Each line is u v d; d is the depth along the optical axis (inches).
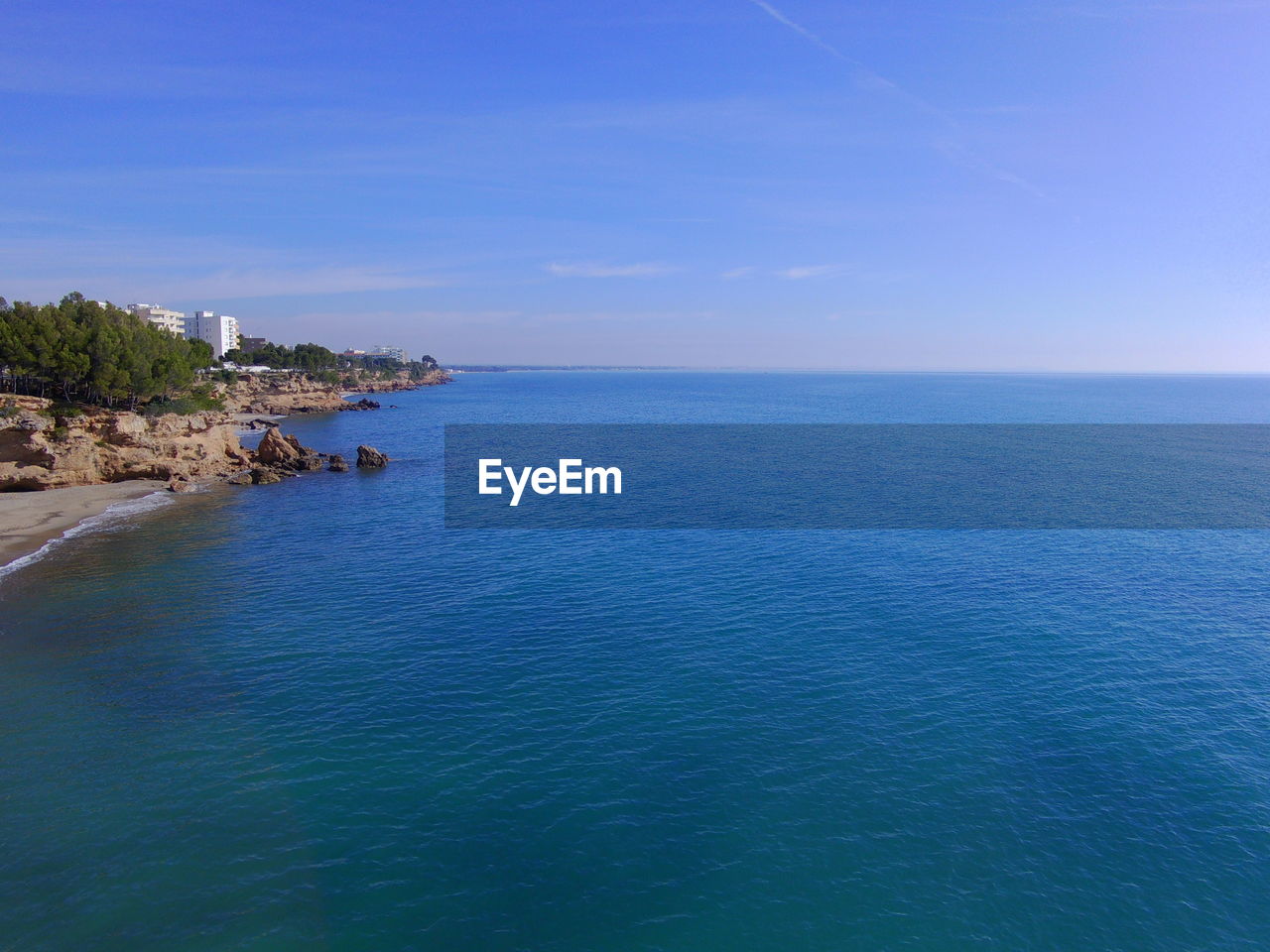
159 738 1201.4
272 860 933.8
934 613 1770.4
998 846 972.6
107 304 4773.6
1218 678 1429.6
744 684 1389.0
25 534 2529.5
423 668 1451.8
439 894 884.0
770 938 831.1
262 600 1846.7
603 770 1123.9
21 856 927.0
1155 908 877.8
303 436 5969.5
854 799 1059.3
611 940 825.5
